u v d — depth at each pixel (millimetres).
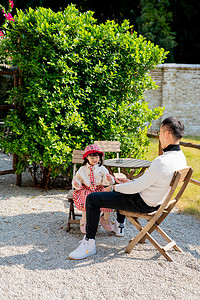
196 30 16359
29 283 2873
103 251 3535
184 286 2869
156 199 3211
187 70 12531
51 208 5008
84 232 3928
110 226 4023
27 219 4516
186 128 12945
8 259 3309
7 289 2773
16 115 5605
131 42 5945
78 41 5402
